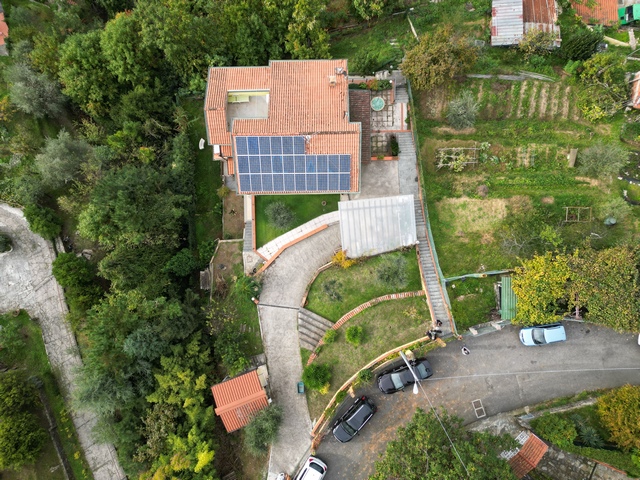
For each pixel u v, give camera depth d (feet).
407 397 102.42
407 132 116.26
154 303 101.55
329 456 100.73
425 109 118.32
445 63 105.50
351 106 110.52
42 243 118.73
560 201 108.37
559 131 114.62
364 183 115.03
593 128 114.01
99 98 120.26
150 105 120.06
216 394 98.32
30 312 115.85
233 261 116.78
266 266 112.47
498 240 107.86
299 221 115.34
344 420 98.68
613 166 104.42
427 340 101.35
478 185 111.45
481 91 117.80
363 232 106.52
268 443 98.68
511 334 104.63
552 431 93.91
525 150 112.88
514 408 101.50
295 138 98.73
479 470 77.36
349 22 132.98
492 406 101.91
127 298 102.78
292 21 116.16
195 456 93.04
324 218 115.03
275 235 115.34
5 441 96.73
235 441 104.22
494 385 102.78
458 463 79.00
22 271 117.80
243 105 108.37
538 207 108.47
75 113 130.11
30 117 123.75
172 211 110.63
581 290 95.96
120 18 116.26
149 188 111.86
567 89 116.06
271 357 107.45
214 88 106.32
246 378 99.66
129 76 118.83
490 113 117.70
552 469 96.63
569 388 102.32
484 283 106.52
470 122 112.27
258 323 109.81
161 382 97.81
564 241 106.01
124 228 106.93
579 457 94.99
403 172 114.83
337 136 98.53
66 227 120.57
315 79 104.94
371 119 117.19
